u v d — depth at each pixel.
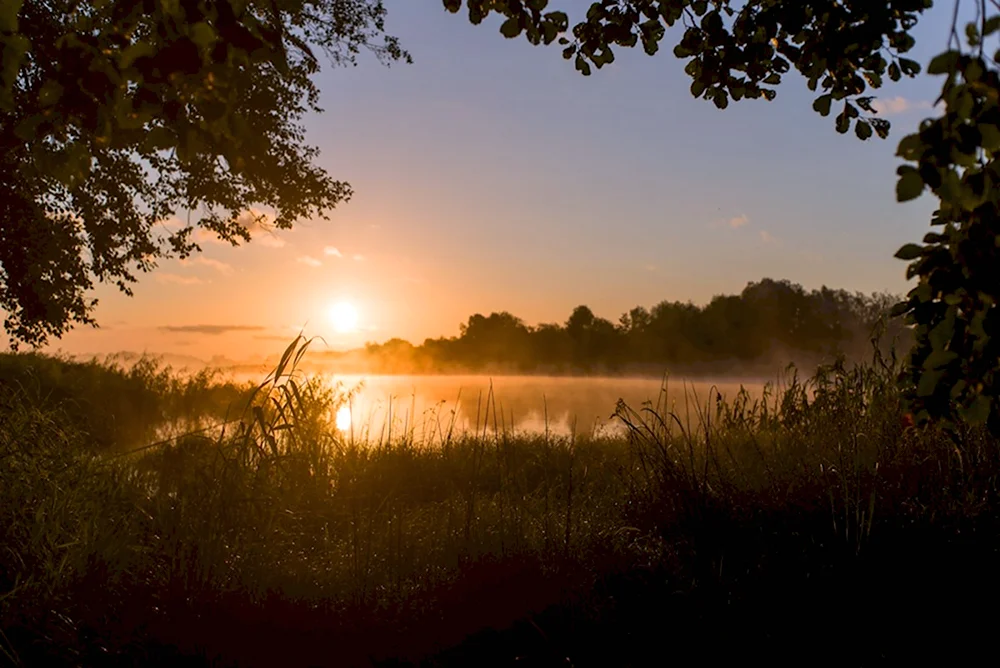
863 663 3.41
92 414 11.24
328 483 6.57
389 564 4.52
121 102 2.74
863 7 2.98
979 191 2.28
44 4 6.27
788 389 7.72
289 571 4.44
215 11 2.63
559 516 5.25
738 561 4.34
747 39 3.98
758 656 3.46
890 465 5.38
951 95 2.16
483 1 3.37
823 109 3.85
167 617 3.74
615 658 3.46
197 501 4.65
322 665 3.50
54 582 3.83
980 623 3.66
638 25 4.20
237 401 9.60
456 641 3.67
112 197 13.48
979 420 2.72
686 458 6.15
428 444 8.41
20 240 12.17
